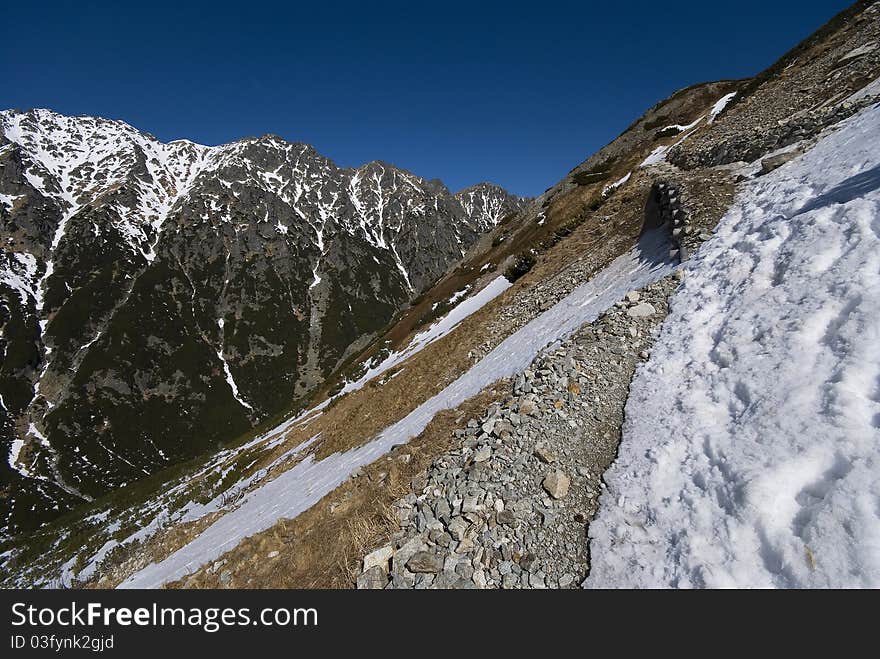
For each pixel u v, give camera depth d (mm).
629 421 9016
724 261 11344
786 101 23672
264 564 11289
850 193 9133
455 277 66438
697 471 6875
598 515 7332
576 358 11398
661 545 6320
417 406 22156
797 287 8305
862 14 28891
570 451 8836
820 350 6855
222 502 35969
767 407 6766
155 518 43156
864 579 4574
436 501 8383
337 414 38219
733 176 16406
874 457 5180
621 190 31156
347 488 13086
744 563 5449
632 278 16203
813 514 5234
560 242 33062
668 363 9766
